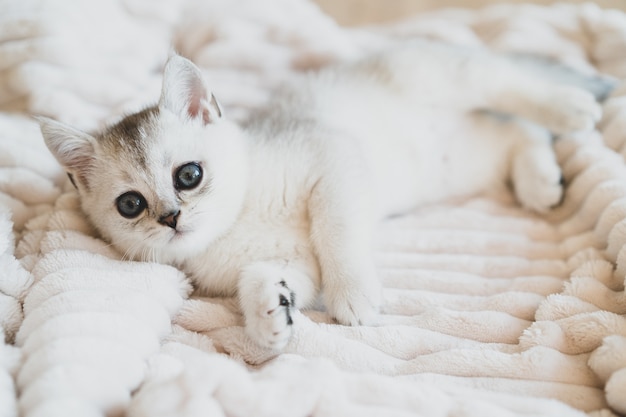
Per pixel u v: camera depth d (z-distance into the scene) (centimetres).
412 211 48
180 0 57
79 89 49
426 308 41
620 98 48
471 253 44
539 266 42
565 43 56
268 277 40
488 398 35
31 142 46
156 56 54
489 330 39
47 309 38
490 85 47
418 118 47
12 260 40
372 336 39
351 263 40
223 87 53
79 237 41
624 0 64
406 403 34
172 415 33
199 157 40
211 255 42
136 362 36
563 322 38
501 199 48
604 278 40
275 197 42
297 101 46
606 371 36
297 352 38
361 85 47
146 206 40
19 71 48
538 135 48
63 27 50
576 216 44
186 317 40
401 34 58
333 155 42
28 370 35
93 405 34
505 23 58
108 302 38
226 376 34
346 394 35
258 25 57
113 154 40
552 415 34
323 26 57
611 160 44
